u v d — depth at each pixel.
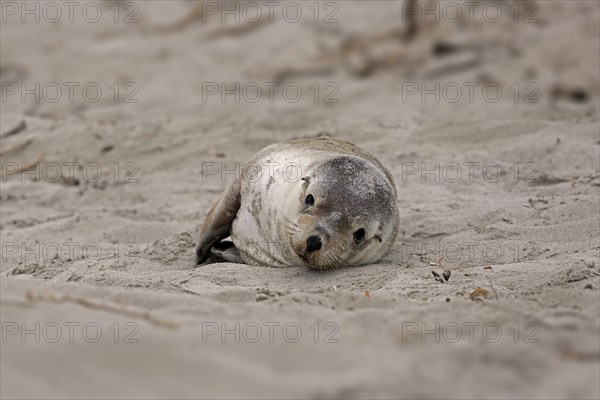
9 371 16.03
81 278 25.78
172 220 35.19
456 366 16.31
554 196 34.91
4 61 63.75
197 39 68.19
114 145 45.53
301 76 59.28
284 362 16.58
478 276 25.62
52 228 34.06
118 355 16.66
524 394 15.23
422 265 27.69
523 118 47.06
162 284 24.77
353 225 26.33
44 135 46.66
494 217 32.62
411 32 62.84
